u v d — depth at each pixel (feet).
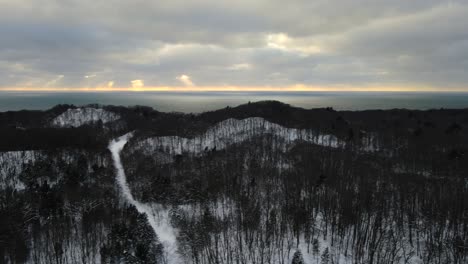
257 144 341.21
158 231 223.71
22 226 205.16
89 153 315.37
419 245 201.16
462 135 370.94
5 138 320.91
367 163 298.15
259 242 204.64
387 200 231.50
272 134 370.94
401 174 273.13
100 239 205.57
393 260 183.21
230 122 416.46
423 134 372.58
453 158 299.99
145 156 324.80
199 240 204.44
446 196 228.43
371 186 245.45
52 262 190.80
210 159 314.35
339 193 234.99
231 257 188.14
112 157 341.62
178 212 237.04
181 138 379.35
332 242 205.05
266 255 194.59
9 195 230.68
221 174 278.26
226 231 212.02
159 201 253.03
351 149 335.26
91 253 199.11
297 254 186.50
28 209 217.36
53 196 228.22
